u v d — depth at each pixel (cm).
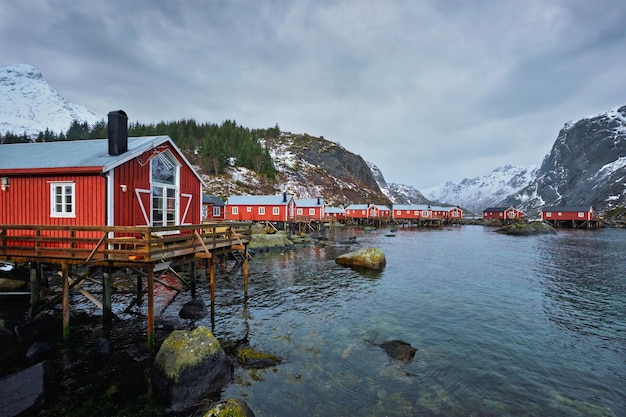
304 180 14462
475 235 6419
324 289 2100
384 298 1912
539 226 6788
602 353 1230
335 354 1197
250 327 1452
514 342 1317
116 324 1412
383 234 6575
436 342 1311
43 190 1426
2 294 1416
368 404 905
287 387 977
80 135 15988
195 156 12600
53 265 1412
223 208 6600
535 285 2230
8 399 814
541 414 871
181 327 1416
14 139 15362
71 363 1064
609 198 13438
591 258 3381
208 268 2545
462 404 909
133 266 1173
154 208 1636
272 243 3844
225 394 930
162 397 899
